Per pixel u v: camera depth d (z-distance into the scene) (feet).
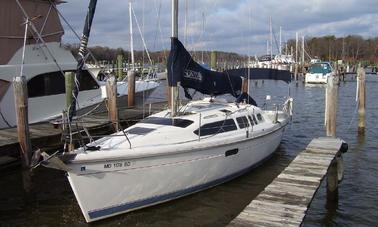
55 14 47.24
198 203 29.89
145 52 98.07
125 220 26.94
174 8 30.66
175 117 31.94
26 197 31.63
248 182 34.35
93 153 25.11
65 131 28.37
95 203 25.79
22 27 43.73
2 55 42.22
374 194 32.45
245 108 37.73
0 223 27.58
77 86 26.96
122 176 26.27
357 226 26.94
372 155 44.29
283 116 44.45
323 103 95.91
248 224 19.88
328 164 29.19
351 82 173.99
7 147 32.14
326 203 30.55
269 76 42.34
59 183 34.91
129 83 56.59
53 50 46.60
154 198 28.30
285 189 24.47
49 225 27.22
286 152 45.01
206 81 33.22
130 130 30.55
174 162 28.37
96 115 48.11
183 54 30.83
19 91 31.22
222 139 31.30
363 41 340.18
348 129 59.67
